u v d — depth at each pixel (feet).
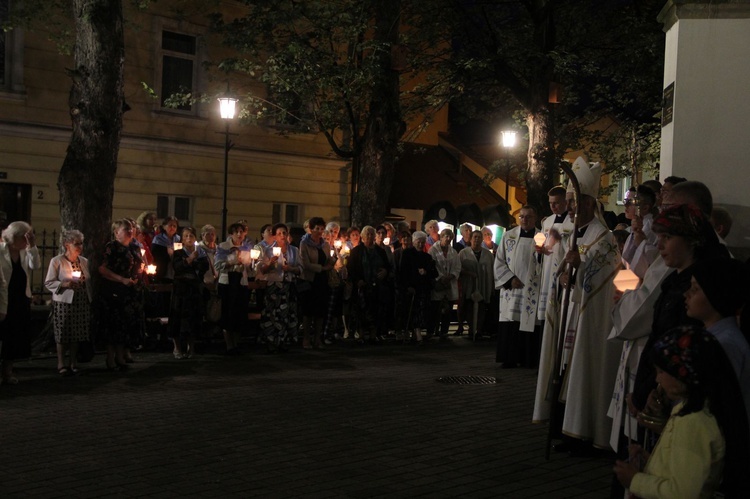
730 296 12.03
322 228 47.88
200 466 22.89
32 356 42.75
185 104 74.18
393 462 23.70
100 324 38.60
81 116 45.32
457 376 38.86
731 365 10.84
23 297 34.96
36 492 20.34
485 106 91.35
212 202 81.46
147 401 31.83
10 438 25.77
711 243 14.30
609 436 24.27
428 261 52.49
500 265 41.47
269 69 64.64
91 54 45.19
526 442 26.40
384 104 62.75
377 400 32.65
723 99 30.81
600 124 101.91
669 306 14.34
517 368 41.65
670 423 10.90
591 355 24.62
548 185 69.82
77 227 45.06
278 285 45.44
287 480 21.70
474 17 75.36
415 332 52.42
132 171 75.31
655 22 70.44
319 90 66.13
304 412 30.14
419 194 102.47
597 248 24.99
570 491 21.27
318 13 62.28
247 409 30.55
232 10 81.51
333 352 46.70
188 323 42.39
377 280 50.55
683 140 31.01
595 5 76.02
